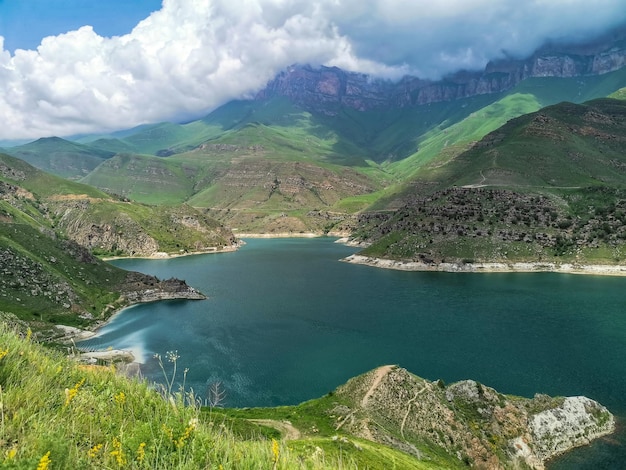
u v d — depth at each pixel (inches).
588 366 3334.2
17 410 381.7
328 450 1423.5
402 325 4480.8
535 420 2445.9
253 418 2213.3
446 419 2303.2
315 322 4658.0
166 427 422.9
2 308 4109.3
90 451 356.5
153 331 4443.9
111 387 517.7
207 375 3265.3
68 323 4424.2
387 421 2234.3
